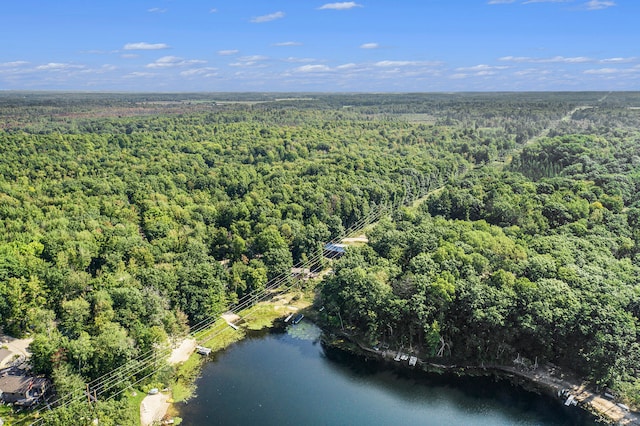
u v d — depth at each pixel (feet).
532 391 375.25
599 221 562.25
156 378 373.20
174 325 421.59
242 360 420.36
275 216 653.30
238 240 563.48
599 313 359.25
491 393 375.04
